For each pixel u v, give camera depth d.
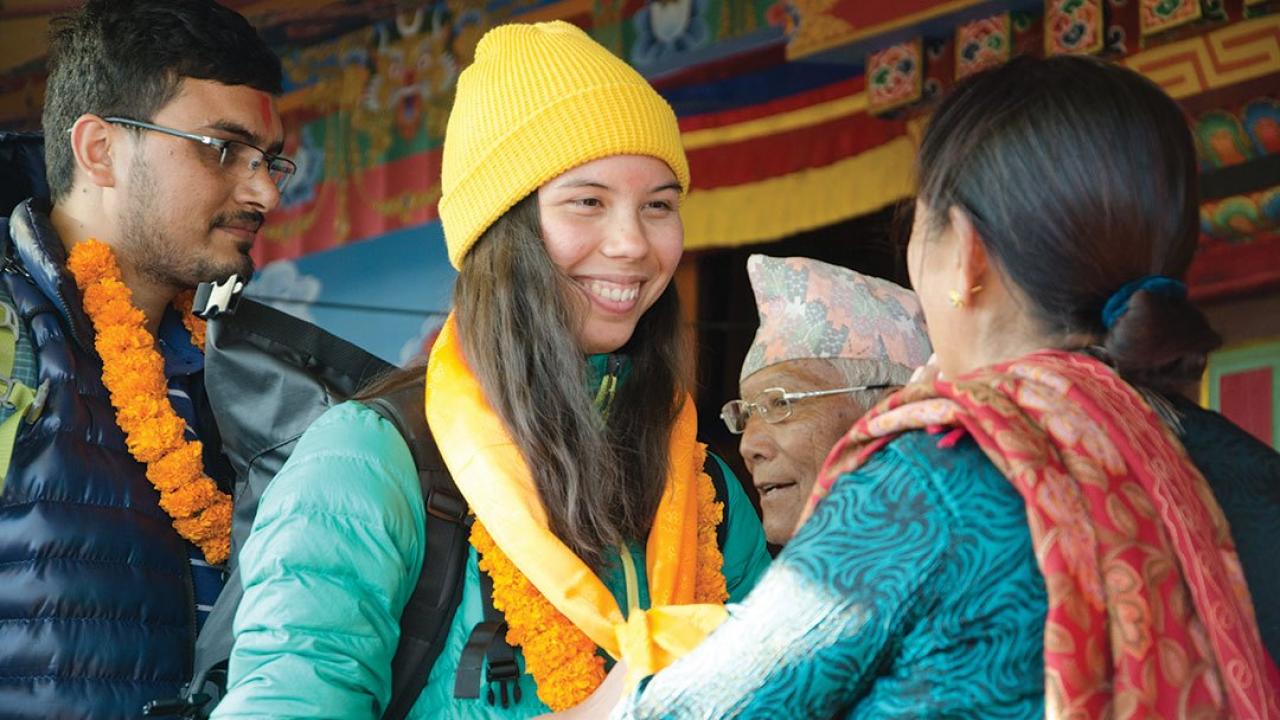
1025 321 1.51
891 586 1.38
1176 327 1.43
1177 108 1.52
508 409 2.03
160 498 2.58
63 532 2.47
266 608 1.91
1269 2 4.60
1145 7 4.82
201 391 2.77
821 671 1.40
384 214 6.97
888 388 2.47
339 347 2.51
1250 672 1.35
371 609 1.93
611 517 2.10
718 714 1.43
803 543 1.44
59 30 2.81
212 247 2.75
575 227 2.08
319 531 1.94
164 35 2.69
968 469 1.40
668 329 2.25
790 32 5.75
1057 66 1.52
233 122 2.74
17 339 2.54
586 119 2.08
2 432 2.47
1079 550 1.34
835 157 5.73
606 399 2.18
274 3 7.20
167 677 2.52
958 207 1.51
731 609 1.48
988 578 1.37
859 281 2.53
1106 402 1.42
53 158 2.77
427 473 2.02
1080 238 1.46
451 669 1.98
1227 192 4.69
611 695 1.81
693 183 6.05
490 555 1.99
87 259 2.66
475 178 2.12
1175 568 1.36
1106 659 1.33
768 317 2.53
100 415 2.57
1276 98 4.59
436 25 6.85
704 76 6.05
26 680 2.41
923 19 5.35
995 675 1.37
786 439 2.47
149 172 2.69
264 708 1.85
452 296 2.21
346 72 7.13
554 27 2.21
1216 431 1.56
